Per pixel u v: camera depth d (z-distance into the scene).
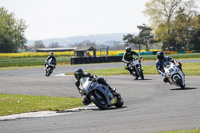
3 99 47.81
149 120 27.83
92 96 36.66
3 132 26.25
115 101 37.59
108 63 184.12
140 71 74.94
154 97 45.78
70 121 29.81
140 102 41.84
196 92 47.00
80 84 40.12
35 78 93.00
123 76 87.69
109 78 82.81
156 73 91.88
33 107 39.78
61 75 103.12
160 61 54.53
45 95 53.62
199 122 25.69
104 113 33.72
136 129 24.45
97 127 26.14
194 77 73.19
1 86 71.88
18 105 41.66
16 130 26.78
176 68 52.19
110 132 23.94
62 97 50.19
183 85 51.84
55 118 32.22
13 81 84.25
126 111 34.09
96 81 37.03
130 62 76.06
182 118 27.88
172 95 45.94
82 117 31.88
